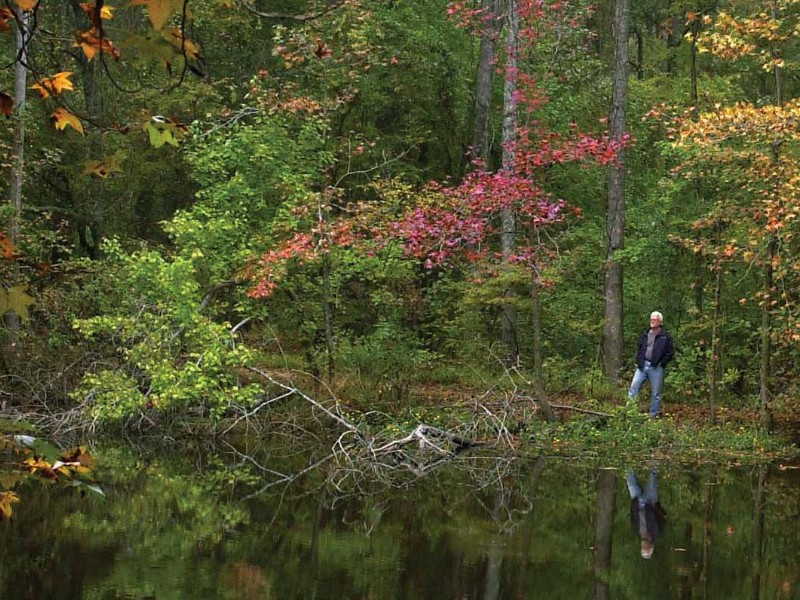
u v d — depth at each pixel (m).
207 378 15.20
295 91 20.83
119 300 17.19
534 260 16.28
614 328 21.39
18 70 16.70
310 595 7.23
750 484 13.29
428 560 8.54
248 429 16.67
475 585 7.67
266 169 17.48
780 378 17.48
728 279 21.22
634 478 13.48
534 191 15.30
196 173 18.03
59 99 2.53
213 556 8.47
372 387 17.00
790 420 17.94
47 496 11.04
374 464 14.10
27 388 16.17
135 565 8.05
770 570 8.54
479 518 10.54
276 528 9.75
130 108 20.98
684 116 15.50
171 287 15.56
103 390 15.30
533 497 11.84
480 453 15.27
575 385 20.20
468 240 15.93
